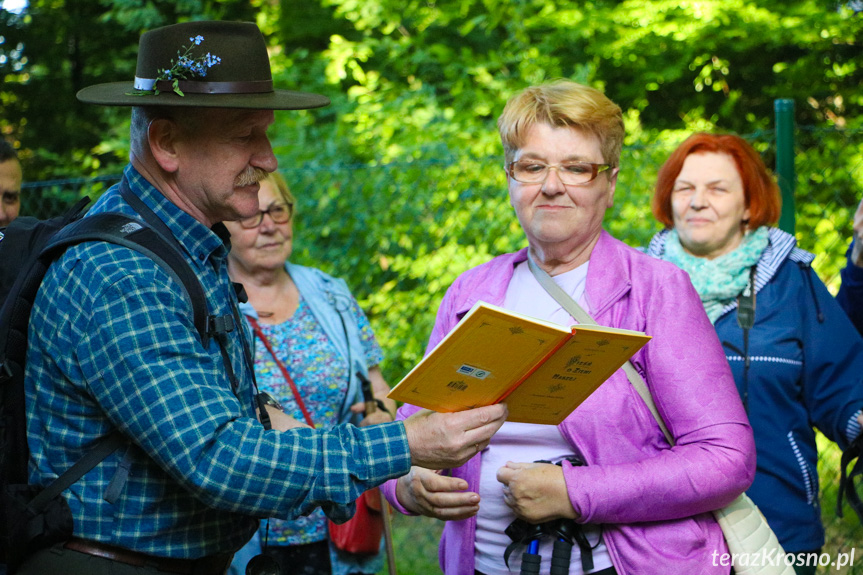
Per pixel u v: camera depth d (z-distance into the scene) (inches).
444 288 171.2
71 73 397.7
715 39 304.3
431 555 173.8
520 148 87.4
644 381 83.4
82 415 69.4
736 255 115.0
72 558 69.1
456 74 303.7
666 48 313.7
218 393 68.2
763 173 119.9
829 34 300.4
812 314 113.0
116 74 394.3
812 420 113.0
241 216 77.5
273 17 347.9
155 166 75.4
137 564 70.0
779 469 107.5
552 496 78.2
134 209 75.4
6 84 386.6
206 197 75.2
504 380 71.4
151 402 65.5
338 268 178.9
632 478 77.9
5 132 387.2
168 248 71.5
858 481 154.1
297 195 182.2
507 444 86.3
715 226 118.6
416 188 176.2
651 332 82.9
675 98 337.1
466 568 87.0
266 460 66.4
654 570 79.0
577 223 86.3
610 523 80.7
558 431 84.4
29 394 71.3
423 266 172.7
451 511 83.2
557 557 79.7
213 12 353.1
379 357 133.0
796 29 299.6
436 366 68.6
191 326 70.1
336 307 129.1
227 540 74.4
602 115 85.9
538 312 88.0
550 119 85.4
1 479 69.9
